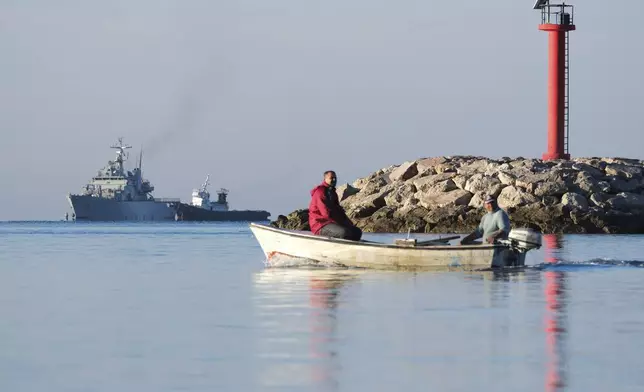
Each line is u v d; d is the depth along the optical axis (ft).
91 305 204.64
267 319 176.96
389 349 142.31
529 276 280.10
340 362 132.26
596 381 119.03
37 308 199.21
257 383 118.93
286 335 156.35
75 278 284.61
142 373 125.39
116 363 132.36
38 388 116.57
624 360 132.57
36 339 154.20
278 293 227.40
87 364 131.85
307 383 118.83
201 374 124.47
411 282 256.93
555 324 168.66
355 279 268.00
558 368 127.24
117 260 384.88
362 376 122.83
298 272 299.79
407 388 115.75
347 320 174.91
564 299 211.61
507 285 247.70
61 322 175.52
